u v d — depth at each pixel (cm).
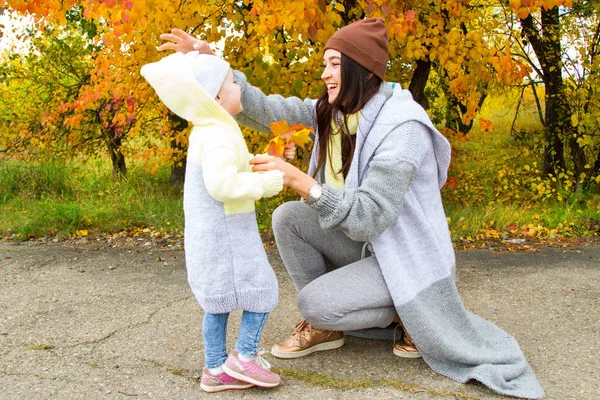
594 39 691
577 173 757
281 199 590
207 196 218
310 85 507
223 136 216
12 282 392
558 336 293
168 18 428
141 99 538
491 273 415
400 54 568
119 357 267
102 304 344
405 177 230
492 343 252
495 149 1031
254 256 221
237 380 229
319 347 268
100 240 532
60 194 718
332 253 268
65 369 254
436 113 780
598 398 226
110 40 462
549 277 401
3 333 297
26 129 774
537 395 224
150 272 420
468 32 524
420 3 504
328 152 256
